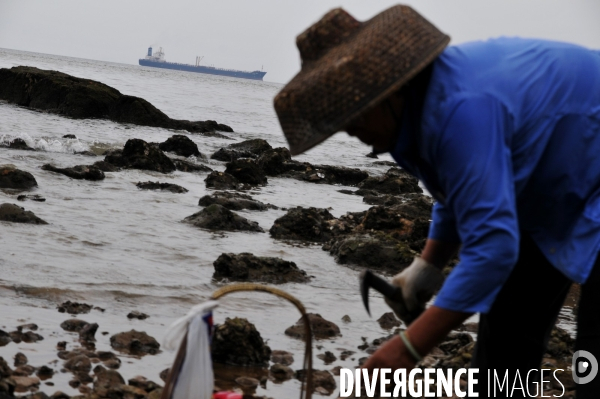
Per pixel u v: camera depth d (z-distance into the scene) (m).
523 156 2.78
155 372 4.62
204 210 10.20
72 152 17.08
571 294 7.84
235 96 81.38
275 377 4.73
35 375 4.33
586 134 2.87
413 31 2.65
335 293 7.20
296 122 2.70
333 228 10.27
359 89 2.60
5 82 33.09
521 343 3.30
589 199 2.95
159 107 44.41
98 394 4.11
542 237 3.04
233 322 5.05
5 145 16.58
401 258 8.56
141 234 8.91
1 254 7.04
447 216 3.27
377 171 21.66
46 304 5.79
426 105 2.69
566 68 2.87
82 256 7.41
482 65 2.75
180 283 6.82
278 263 7.56
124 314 5.76
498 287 2.62
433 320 2.67
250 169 16.09
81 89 29.50
